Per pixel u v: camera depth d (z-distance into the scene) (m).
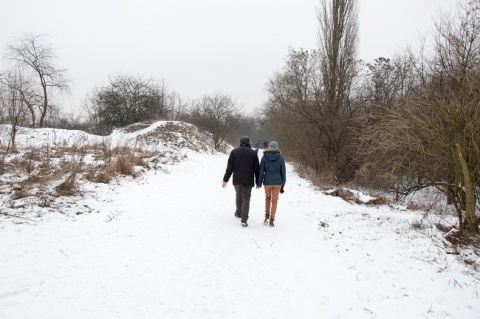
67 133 17.48
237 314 3.29
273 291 3.82
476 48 5.93
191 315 3.21
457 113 5.45
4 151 10.55
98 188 7.93
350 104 16.72
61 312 3.04
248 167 6.27
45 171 8.52
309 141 17.98
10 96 11.41
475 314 3.43
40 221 5.38
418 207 10.12
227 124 34.03
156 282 3.84
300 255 4.96
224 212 7.27
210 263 4.50
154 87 33.22
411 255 4.90
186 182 10.50
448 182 6.73
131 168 10.23
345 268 4.52
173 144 23.52
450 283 4.07
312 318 3.28
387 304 3.59
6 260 3.90
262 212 7.53
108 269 4.04
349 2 16.09
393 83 16.41
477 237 5.55
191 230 5.86
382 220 6.92
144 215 6.51
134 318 3.08
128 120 30.66
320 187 12.93
